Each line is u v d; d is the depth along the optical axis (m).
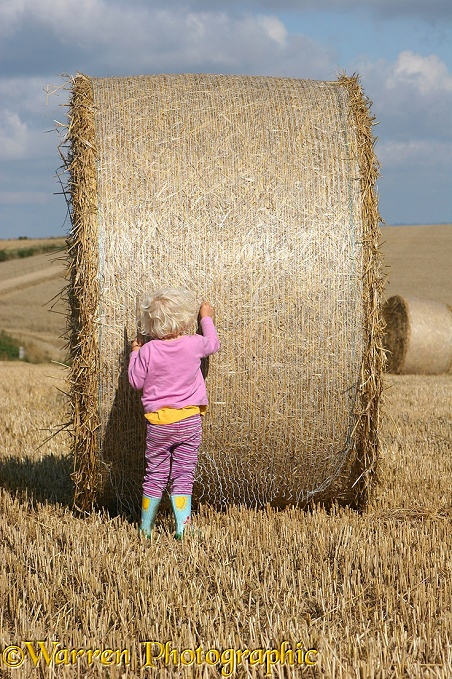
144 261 5.41
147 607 4.14
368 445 5.75
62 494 6.64
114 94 5.79
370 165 5.70
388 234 66.31
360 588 4.45
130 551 5.00
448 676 3.43
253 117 5.78
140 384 5.27
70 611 4.17
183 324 5.26
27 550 5.04
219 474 5.76
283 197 5.58
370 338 5.60
